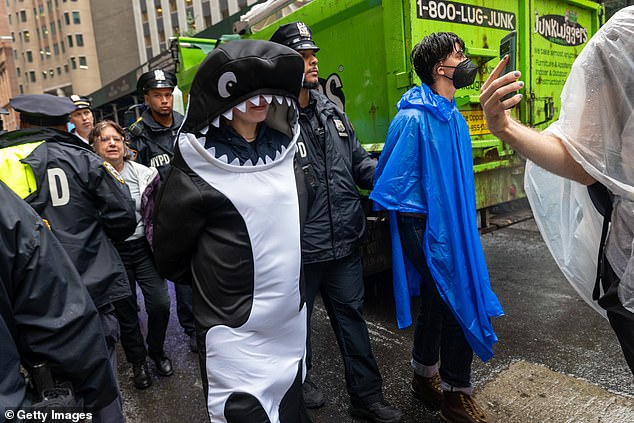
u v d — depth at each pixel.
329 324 3.60
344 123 2.30
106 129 2.77
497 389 2.49
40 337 1.17
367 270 3.37
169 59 6.00
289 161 1.54
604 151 1.23
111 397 1.35
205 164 1.37
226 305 1.44
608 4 5.48
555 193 1.58
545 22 3.63
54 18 61.28
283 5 4.11
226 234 1.41
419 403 2.43
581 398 2.36
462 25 3.03
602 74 1.20
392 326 3.43
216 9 33.38
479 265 2.00
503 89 1.23
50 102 1.99
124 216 2.02
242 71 1.27
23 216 1.17
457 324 2.06
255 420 1.43
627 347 1.28
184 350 3.35
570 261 1.56
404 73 2.80
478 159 3.24
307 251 2.12
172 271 1.60
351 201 2.22
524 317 3.39
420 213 1.99
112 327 2.04
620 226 1.27
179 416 2.52
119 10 48.97
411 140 1.95
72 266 1.28
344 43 3.30
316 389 2.53
